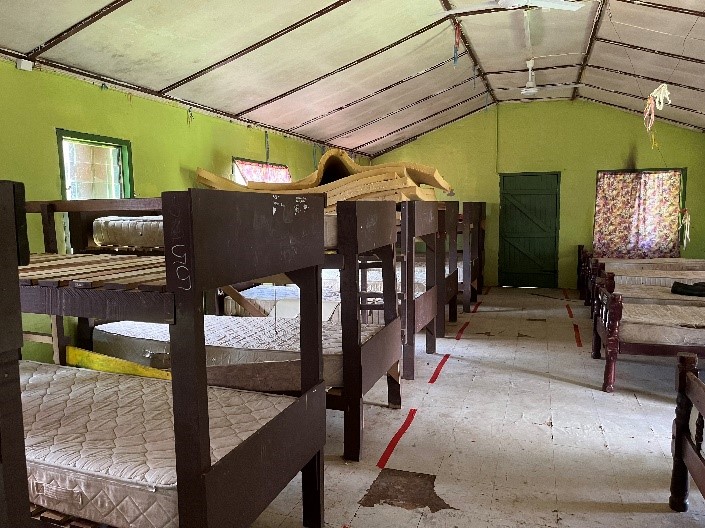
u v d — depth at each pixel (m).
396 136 9.72
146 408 2.35
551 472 2.99
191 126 5.56
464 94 8.44
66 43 3.75
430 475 2.97
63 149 4.17
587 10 5.07
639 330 4.20
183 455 1.57
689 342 4.09
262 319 4.21
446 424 3.67
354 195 4.75
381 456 3.21
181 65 4.55
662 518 2.54
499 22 5.45
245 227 1.73
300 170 8.00
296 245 2.12
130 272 1.98
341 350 3.19
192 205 1.45
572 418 3.76
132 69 4.40
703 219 8.93
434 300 5.38
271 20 4.16
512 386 4.45
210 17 3.87
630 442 3.37
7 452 1.08
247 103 5.91
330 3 4.15
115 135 4.61
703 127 8.54
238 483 1.75
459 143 10.16
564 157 9.66
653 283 6.50
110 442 1.96
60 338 3.73
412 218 4.44
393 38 5.28
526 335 6.26
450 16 5.18
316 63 5.31
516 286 10.20
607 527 2.47
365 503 2.69
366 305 3.98
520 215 10.03
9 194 1.07
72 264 2.35
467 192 10.23
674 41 5.27
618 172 9.39
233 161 6.30
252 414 2.17
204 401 1.56
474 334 6.32
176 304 1.51
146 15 3.64
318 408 2.41
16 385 1.10
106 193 4.68
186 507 1.59
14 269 1.08
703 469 2.25
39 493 1.82
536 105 9.70
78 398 2.49
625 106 8.95
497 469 3.03
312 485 2.44
